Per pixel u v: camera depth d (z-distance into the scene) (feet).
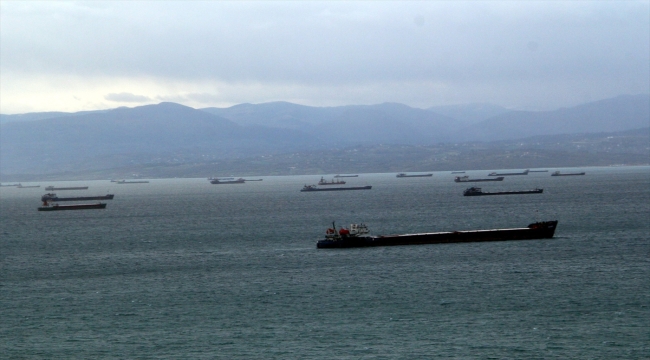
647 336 236.02
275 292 316.40
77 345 242.58
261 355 226.79
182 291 325.83
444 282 325.83
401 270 359.46
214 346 237.04
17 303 308.40
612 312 265.54
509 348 227.40
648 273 337.72
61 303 306.55
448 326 252.42
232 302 299.38
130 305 299.58
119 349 237.04
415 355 223.10
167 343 241.76
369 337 242.17
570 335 238.89
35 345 243.19
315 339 241.55
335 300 296.92
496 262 376.27
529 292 300.81
